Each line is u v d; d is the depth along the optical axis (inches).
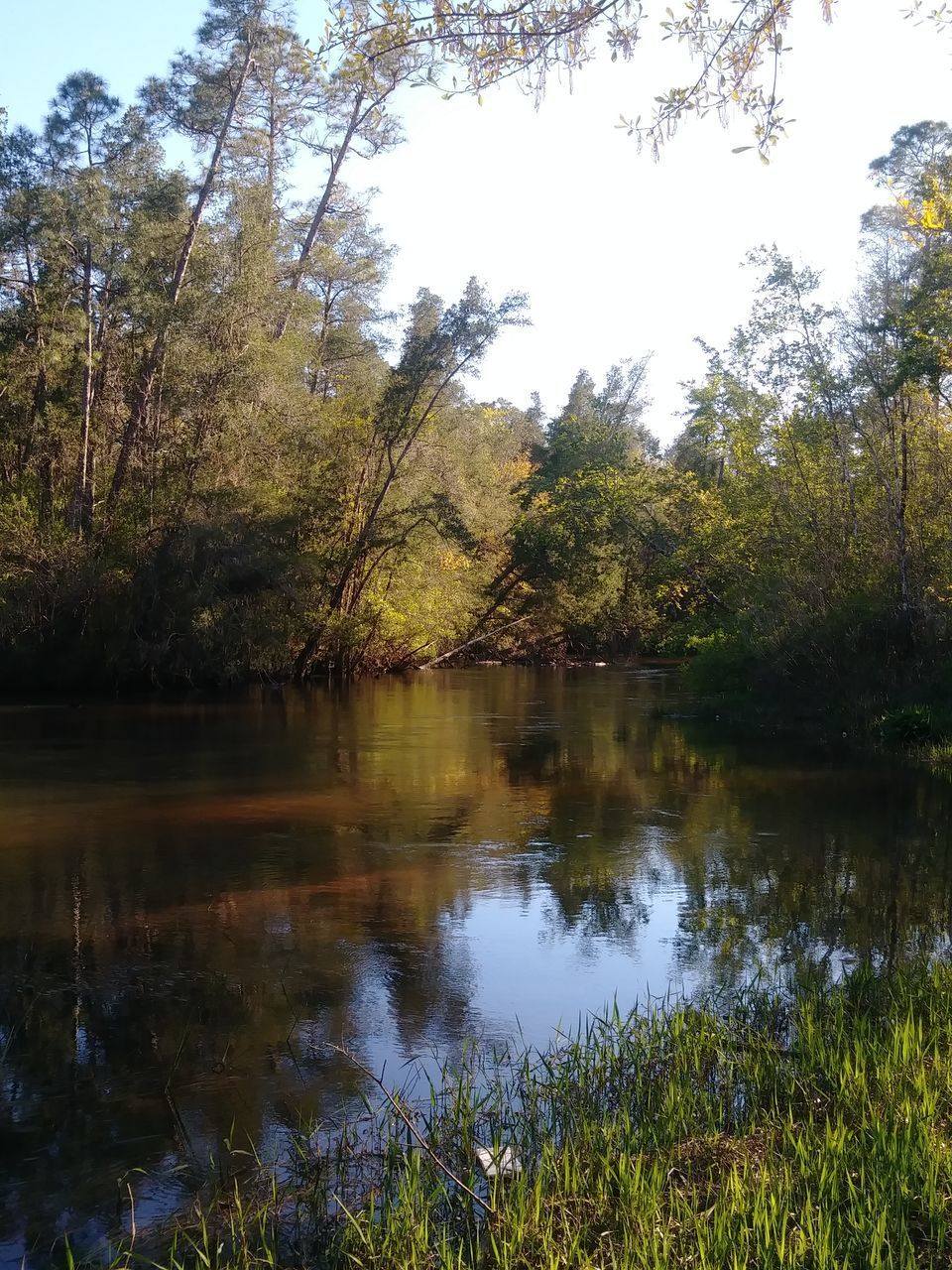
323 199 1497.3
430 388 1355.8
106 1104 213.5
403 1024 253.4
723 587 1126.4
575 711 1003.3
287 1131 202.2
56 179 1166.3
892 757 677.9
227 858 416.8
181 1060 233.6
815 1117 191.2
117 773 622.5
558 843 444.8
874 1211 149.3
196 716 941.8
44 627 1151.6
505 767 653.3
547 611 1771.7
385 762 673.0
